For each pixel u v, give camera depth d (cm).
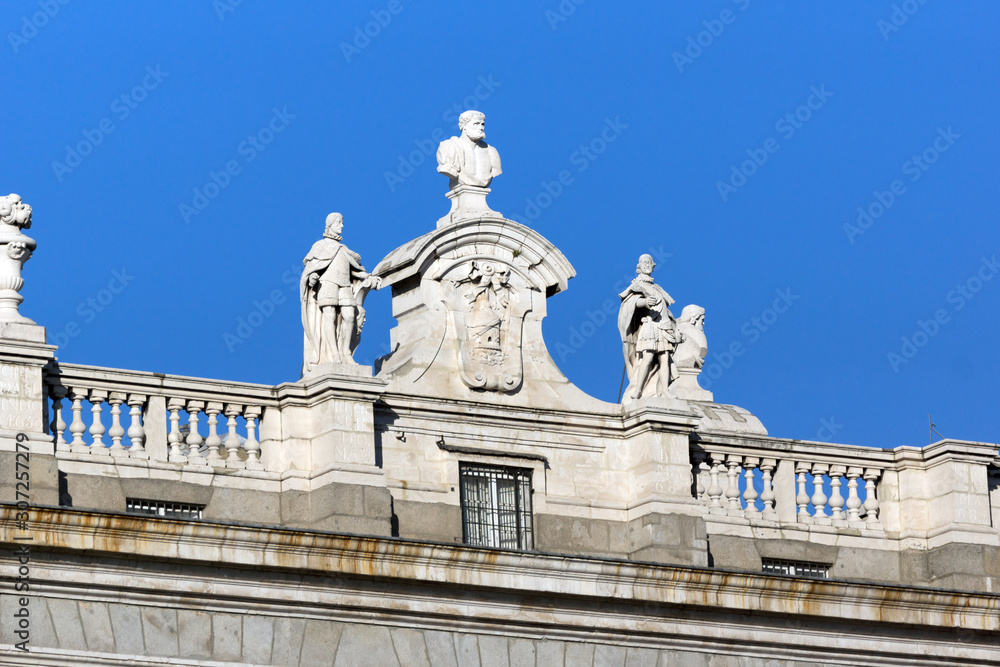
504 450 7538
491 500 7500
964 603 7831
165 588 6806
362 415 7212
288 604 6962
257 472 7150
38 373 6844
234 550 6850
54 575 6681
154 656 6781
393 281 7631
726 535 7788
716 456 7875
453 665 7169
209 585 6856
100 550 6700
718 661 7562
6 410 6775
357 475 7138
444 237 7606
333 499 7088
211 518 7038
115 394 7025
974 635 7894
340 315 7306
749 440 7906
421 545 7056
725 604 7506
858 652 7756
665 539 7531
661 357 7744
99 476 6925
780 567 7875
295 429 7225
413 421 7431
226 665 6862
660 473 7606
